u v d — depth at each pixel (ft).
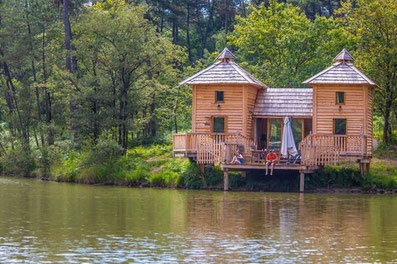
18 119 172.96
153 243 60.23
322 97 124.88
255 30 181.27
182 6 269.44
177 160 132.67
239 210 85.10
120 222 73.46
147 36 149.89
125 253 55.47
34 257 53.72
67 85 148.15
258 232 66.90
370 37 147.95
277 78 171.53
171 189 118.73
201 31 293.43
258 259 53.42
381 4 145.18
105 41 147.64
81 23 156.25
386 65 144.25
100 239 62.18
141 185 125.39
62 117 164.86
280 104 129.90
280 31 178.40
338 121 124.36
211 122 126.93
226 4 264.93
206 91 127.54
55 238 62.59
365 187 114.52
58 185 127.65
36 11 165.37
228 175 120.88
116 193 109.19
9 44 167.02
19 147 162.20
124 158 137.69
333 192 113.80
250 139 128.88
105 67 149.69
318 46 174.29
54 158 148.05
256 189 116.57
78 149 150.82
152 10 245.65
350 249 57.88
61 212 82.17
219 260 53.01
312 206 90.43
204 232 66.64
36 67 183.42
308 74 174.09
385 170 125.49
